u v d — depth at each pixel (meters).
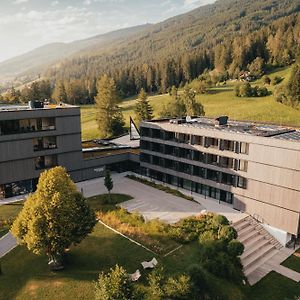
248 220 51.78
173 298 32.41
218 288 35.56
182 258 39.97
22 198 60.38
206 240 41.38
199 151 59.66
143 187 66.44
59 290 33.72
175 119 73.69
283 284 40.38
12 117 58.06
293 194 47.06
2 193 59.88
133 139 89.31
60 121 64.19
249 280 40.94
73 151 67.50
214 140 57.16
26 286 34.38
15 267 37.53
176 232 44.88
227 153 54.72
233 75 186.88
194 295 32.75
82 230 36.38
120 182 69.81
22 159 60.69
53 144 64.88
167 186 65.94
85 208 37.56
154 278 33.44
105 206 56.31
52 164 65.25
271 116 116.88
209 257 39.06
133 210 55.00
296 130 57.50
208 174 59.25
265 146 49.09
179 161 63.91
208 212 53.03
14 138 58.97
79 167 69.25
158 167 68.62
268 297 38.03
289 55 177.75
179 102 118.94
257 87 143.38
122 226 46.56
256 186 51.44
